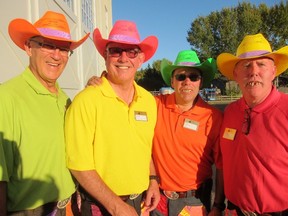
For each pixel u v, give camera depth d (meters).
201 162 3.06
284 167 2.44
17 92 2.14
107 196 2.26
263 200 2.47
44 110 2.26
